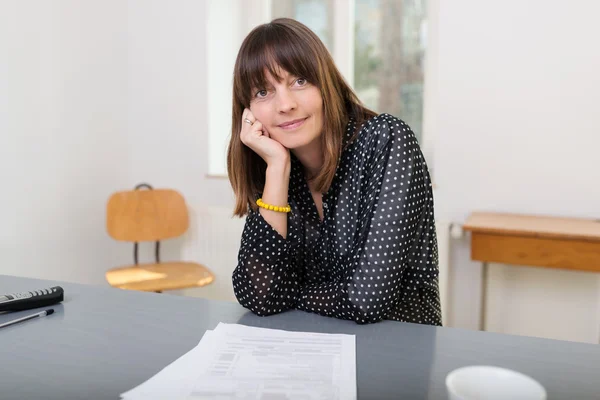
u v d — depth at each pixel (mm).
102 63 2826
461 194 2379
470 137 2338
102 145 2852
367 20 2701
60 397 659
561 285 2273
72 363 760
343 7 2705
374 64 2717
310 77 1033
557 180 2223
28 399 654
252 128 1094
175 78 2889
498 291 2357
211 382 688
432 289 1116
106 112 2867
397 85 2689
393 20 2652
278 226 1057
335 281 1150
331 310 964
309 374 712
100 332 883
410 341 839
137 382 699
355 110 1141
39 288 1156
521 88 2238
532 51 2207
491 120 2299
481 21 2270
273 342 831
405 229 986
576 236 1873
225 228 2701
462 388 567
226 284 2736
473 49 2293
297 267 1098
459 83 2330
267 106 1062
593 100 2137
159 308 1015
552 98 2195
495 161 2311
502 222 2094
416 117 2676
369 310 924
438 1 2473
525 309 2332
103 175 2863
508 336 857
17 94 2373
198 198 2912
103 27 2820
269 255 1013
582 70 2141
